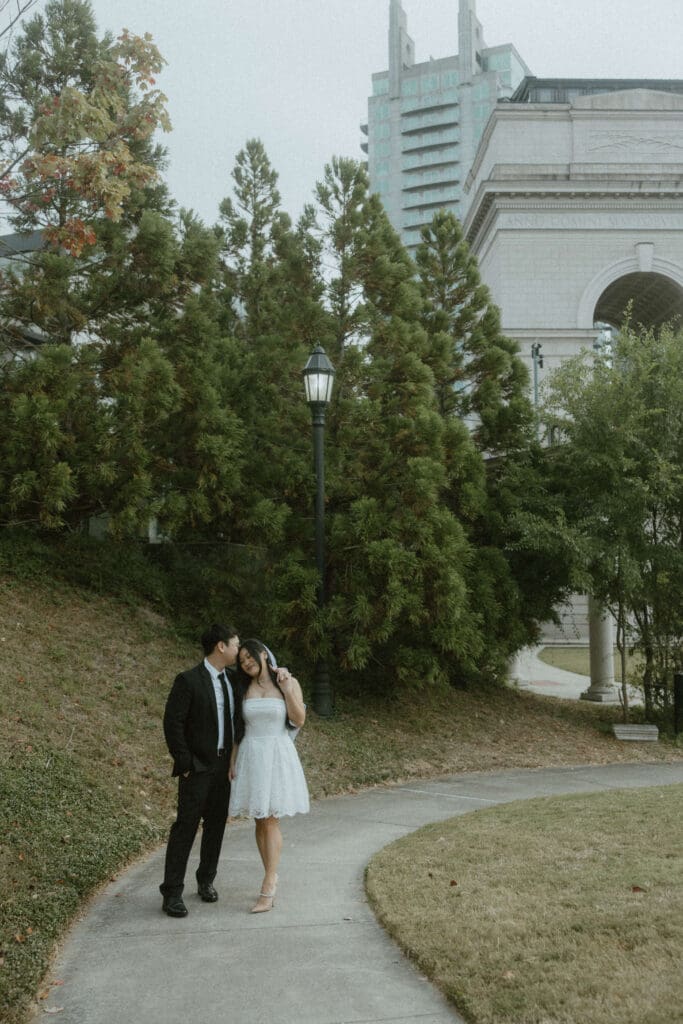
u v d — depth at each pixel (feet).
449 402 50.83
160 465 41.96
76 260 42.47
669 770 39.73
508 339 53.42
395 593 38.63
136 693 34.94
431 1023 13.42
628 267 152.46
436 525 40.09
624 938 15.81
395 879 20.51
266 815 18.93
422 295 52.95
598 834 24.25
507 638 47.39
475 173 174.91
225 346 45.47
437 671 41.34
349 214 44.01
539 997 13.55
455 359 51.34
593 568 47.03
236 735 19.75
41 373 38.73
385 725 41.73
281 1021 13.58
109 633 39.47
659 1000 13.14
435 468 39.47
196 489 41.50
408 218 450.71
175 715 19.07
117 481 40.65
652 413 45.50
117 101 28.40
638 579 44.52
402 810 29.99
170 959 16.21
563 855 22.04
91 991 14.87
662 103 154.92
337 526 40.73
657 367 47.83
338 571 42.09
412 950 16.01
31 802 23.39
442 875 20.67
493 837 24.38
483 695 52.49
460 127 443.32
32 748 26.81
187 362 41.73
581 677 82.28
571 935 16.14
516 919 17.16
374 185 458.50
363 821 28.25
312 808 30.30
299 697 19.67
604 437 46.42
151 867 22.57
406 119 453.58
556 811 28.07
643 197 151.84
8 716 28.30
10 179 32.12
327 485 42.04
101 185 27.35
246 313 51.55
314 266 45.11
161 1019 13.76
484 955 15.46
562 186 150.10
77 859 21.49
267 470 42.70
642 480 46.50
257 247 52.65
